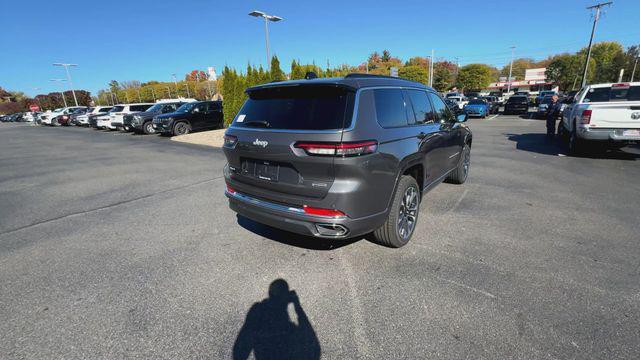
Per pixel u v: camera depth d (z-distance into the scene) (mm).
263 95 3334
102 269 3238
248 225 4281
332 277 2988
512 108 25109
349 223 2775
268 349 2170
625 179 6148
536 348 2117
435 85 64625
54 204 5379
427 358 2064
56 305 2680
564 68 60531
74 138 17250
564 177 6363
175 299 2727
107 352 2168
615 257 3246
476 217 4348
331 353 2123
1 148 13703
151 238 3941
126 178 7180
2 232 4219
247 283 2934
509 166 7398
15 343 2256
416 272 3033
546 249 3436
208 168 8078
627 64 55688
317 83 2879
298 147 2750
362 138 2734
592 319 2369
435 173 4363
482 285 2811
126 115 18109
